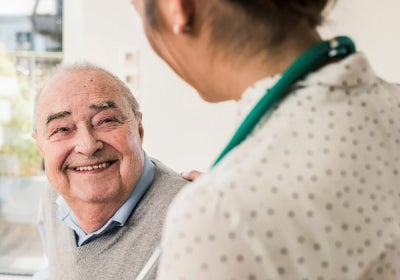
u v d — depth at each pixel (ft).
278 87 1.43
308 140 1.41
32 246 7.17
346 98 1.47
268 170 1.37
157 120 5.82
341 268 1.38
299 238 1.34
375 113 1.50
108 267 3.38
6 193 7.04
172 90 5.73
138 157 3.47
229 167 1.41
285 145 1.41
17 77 6.61
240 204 1.32
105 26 5.64
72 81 3.35
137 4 1.66
